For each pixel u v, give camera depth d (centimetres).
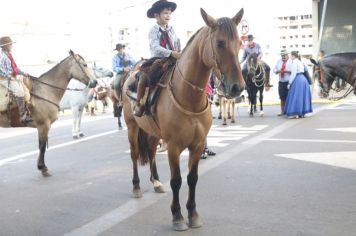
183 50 507
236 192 652
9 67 823
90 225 545
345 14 2159
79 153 1034
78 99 1262
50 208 618
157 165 862
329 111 1596
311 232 490
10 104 826
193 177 518
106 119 1750
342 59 760
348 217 531
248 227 513
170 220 551
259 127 1297
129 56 1326
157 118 533
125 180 757
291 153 911
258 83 1541
